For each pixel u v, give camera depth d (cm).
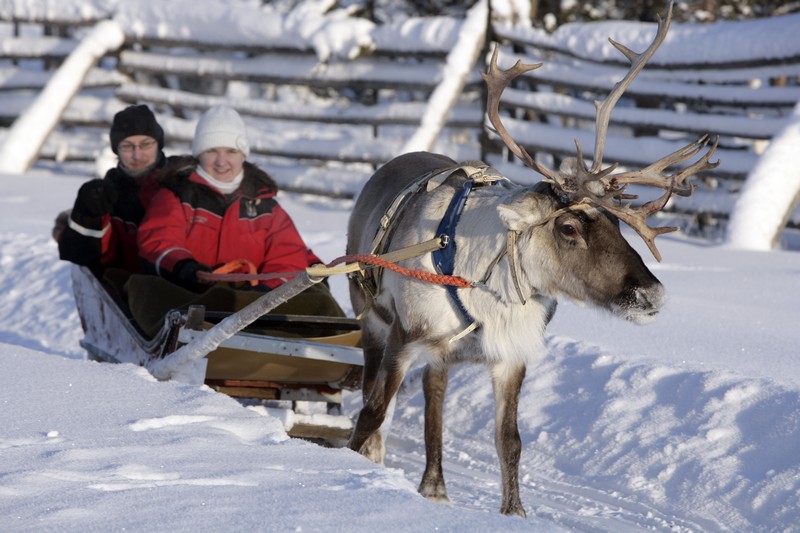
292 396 1733
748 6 5222
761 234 3441
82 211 1978
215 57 4788
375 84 4328
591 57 4019
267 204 1969
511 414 1404
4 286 2938
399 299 1415
